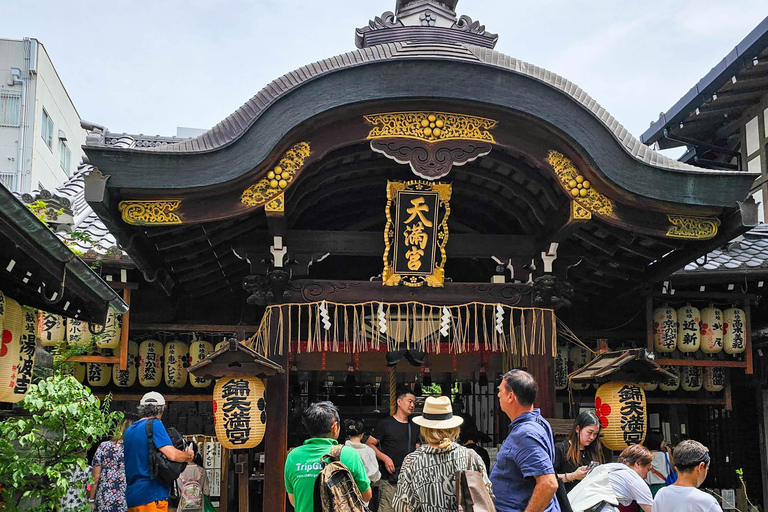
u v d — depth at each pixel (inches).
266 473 309.6
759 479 426.6
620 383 311.3
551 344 333.7
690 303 410.0
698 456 199.8
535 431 171.9
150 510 240.1
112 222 275.0
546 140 296.7
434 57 280.7
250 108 300.0
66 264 205.2
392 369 370.6
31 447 254.7
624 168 296.7
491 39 347.3
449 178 339.3
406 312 339.0
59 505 256.2
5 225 174.1
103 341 358.9
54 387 239.6
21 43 849.5
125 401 431.5
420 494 172.2
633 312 419.2
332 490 181.2
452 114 292.7
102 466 284.4
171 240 313.6
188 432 467.2
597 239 342.6
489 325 396.8
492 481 178.5
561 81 324.8
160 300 385.7
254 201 287.4
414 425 299.7
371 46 337.4
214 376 297.7
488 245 342.6
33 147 839.1
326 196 345.7
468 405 537.0
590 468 234.1
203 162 279.9
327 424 198.1
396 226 319.3
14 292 222.5
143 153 275.1
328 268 410.0
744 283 401.7
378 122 289.4
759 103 556.1
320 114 279.7
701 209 307.0
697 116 581.0
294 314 362.9
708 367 411.5
